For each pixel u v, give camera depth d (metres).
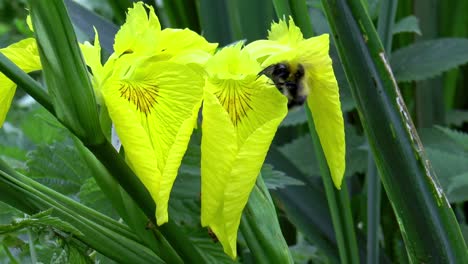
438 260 0.49
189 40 0.47
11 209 0.55
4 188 0.46
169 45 0.46
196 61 0.46
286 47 0.47
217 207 0.44
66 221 0.47
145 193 0.46
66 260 0.49
